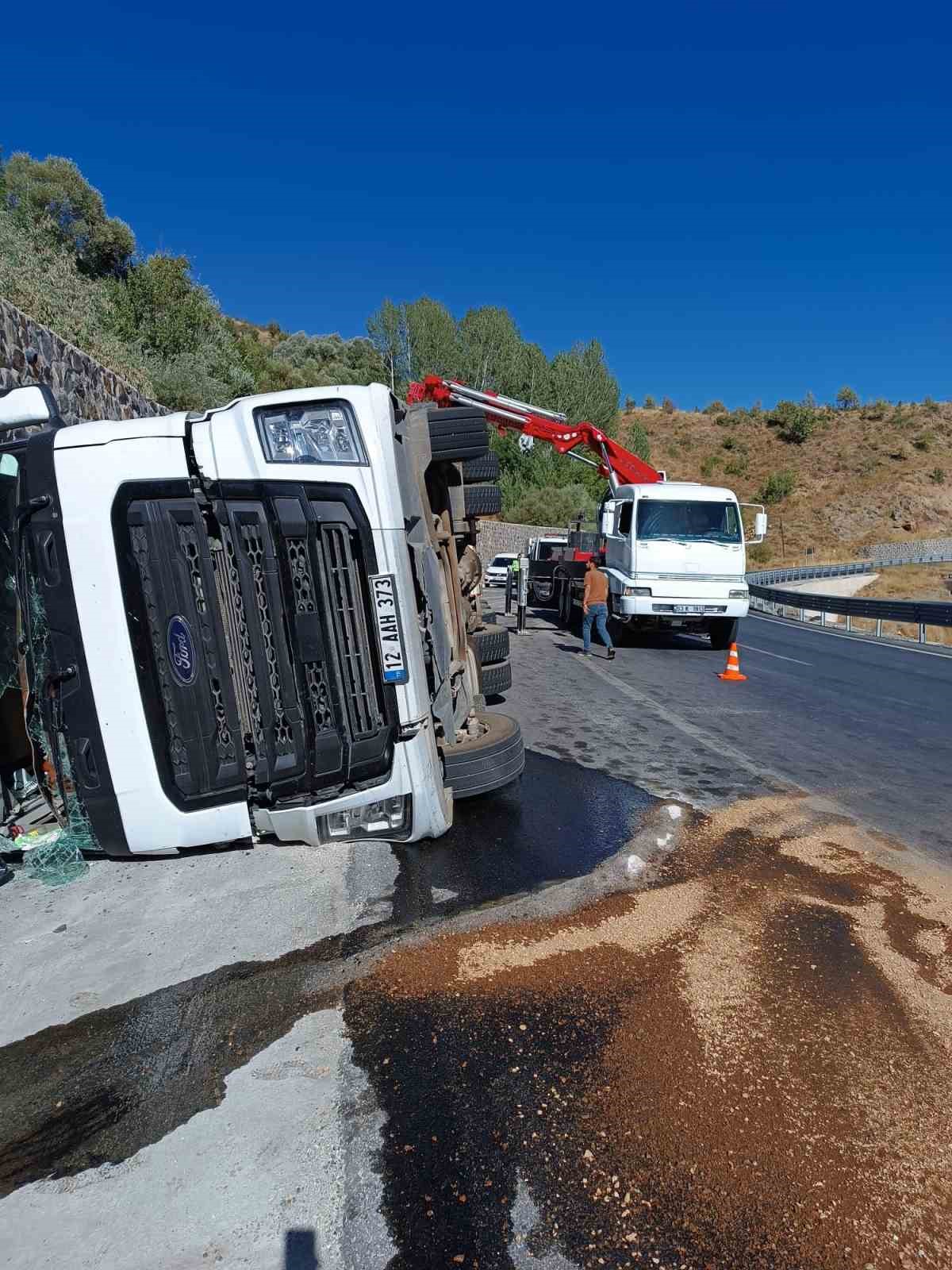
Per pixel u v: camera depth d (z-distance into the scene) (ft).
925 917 12.10
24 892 13.07
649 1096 7.98
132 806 10.75
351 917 12.00
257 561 10.84
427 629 13.52
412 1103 7.92
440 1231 6.39
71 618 10.53
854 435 316.19
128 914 12.23
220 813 10.97
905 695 33.22
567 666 37.86
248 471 10.87
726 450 325.01
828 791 18.58
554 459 169.48
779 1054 8.68
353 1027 9.23
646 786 18.71
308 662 11.06
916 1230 6.43
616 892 12.80
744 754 21.95
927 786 19.33
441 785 13.02
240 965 10.67
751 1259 6.14
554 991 9.90
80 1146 7.50
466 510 20.36
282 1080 8.33
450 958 10.72
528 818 16.37
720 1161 7.13
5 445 11.16
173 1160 7.27
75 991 10.13
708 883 13.23
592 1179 6.92
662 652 44.88
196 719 10.75
